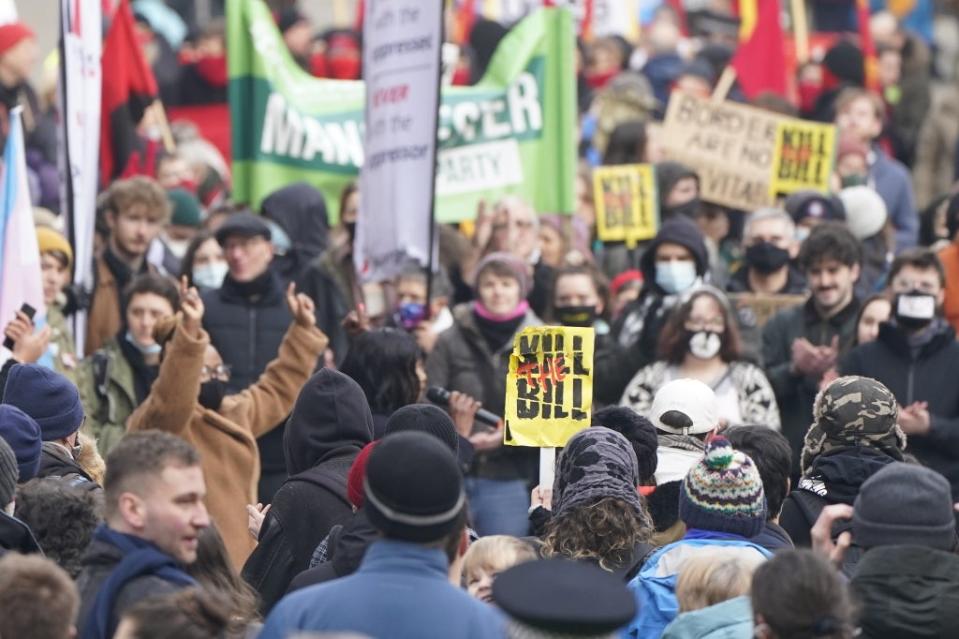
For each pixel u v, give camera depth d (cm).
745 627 1708
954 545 2016
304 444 2209
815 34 6569
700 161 4109
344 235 3469
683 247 3309
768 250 3534
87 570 1688
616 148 4262
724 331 3061
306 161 3688
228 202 4191
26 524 1872
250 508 2312
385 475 1515
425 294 3288
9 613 1445
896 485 1769
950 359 3022
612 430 2077
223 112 5353
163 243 3728
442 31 3072
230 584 1859
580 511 1952
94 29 3144
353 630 1491
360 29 5578
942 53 6731
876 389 2209
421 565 1515
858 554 2034
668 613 1872
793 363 3170
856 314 3247
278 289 3156
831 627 1536
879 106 4662
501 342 3159
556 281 3300
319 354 2888
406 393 2550
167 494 1677
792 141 4084
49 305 3064
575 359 2383
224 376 2783
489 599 1905
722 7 6575
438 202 3669
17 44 4059
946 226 3575
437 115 3080
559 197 3725
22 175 2900
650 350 3206
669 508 2197
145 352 3014
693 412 2381
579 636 1410
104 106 3759
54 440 2253
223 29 5391
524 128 3709
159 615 1454
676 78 5650
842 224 3331
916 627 1695
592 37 5738
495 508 3081
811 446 2270
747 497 1917
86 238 3131
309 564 2133
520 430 2378
